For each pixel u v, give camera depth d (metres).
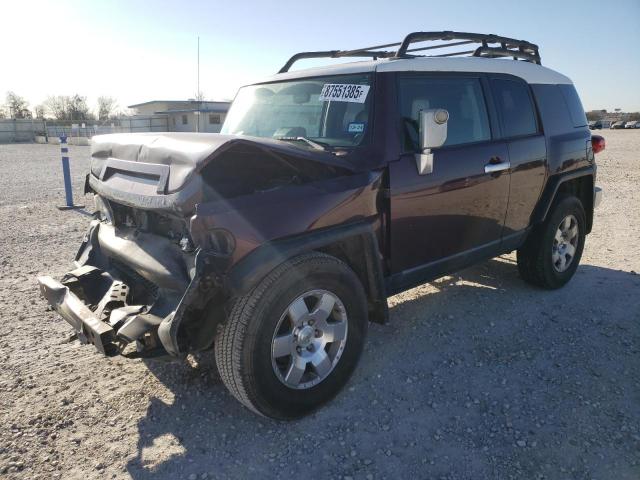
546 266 4.93
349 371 3.24
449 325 4.35
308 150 3.12
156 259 2.96
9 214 9.52
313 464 2.70
